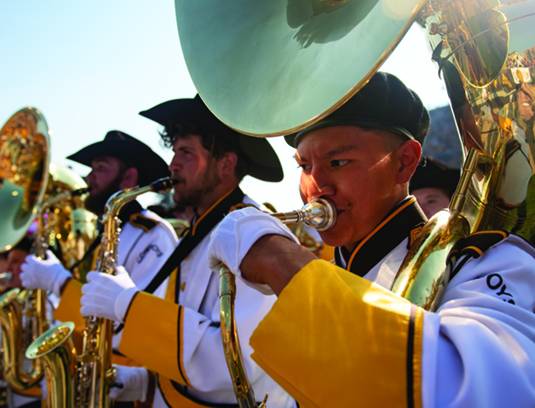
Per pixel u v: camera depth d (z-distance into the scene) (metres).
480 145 1.23
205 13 1.57
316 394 1.02
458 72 1.25
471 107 1.24
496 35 1.18
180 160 2.88
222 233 1.23
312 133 1.57
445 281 1.20
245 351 2.16
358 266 1.58
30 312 3.99
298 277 1.09
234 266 1.18
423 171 2.96
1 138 4.29
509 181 1.18
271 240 1.18
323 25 1.29
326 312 1.05
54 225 4.56
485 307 1.09
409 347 1.00
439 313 1.11
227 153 2.86
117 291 2.42
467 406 0.96
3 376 4.09
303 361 1.04
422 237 1.26
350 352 1.02
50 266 3.63
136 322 2.31
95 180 4.30
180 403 2.37
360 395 1.00
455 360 1.01
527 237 1.17
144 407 2.76
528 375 0.98
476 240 1.20
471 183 1.24
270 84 1.35
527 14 1.16
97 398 2.70
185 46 1.59
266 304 2.23
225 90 1.45
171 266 2.65
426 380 0.98
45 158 4.10
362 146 1.54
